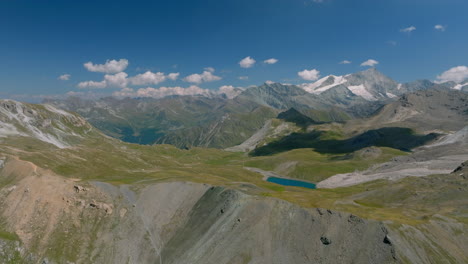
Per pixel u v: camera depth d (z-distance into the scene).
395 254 68.06
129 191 111.50
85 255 88.62
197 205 103.62
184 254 85.38
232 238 83.38
